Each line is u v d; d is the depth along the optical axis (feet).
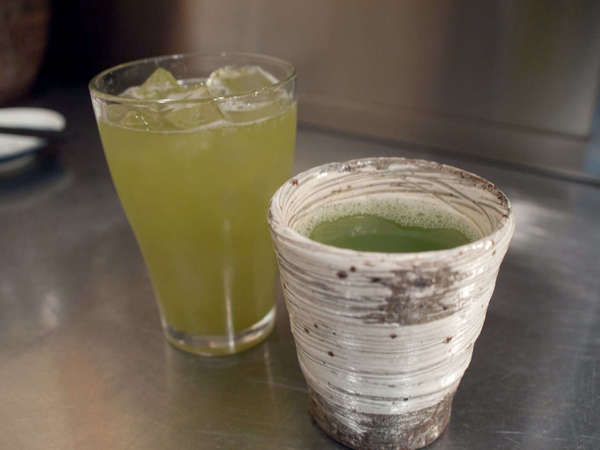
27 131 1.29
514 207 1.12
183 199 0.69
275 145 0.72
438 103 1.29
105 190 1.27
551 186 1.19
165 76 0.74
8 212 1.20
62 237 1.11
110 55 1.64
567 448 0.65
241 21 1.41
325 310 0.54
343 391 0.59
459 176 0.62
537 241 1.03
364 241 0.64
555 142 1.20
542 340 0.81
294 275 0.54
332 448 0.65
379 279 0.50
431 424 0.63
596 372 0.75
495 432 0.67
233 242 0.74
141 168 0.68
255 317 0.82
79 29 1.65
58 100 1.65
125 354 0.82
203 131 0.66
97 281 0.99
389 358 0.55
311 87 1.42
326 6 1.31
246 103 0.67
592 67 1.12
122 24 1.57
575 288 0.91
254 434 0.68
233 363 0.80
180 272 0.76
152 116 0.65
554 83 1.16
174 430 0.69
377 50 1.30
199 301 0.78
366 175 0.66
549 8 1.11
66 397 0.75
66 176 1.33
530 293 0.90
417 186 0.65
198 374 0.78
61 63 1.74
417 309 0.52
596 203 1.13
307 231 0.65
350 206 0.67
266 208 0.75
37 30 1.55
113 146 0.70
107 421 0.71
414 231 0.65
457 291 0.52
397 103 1.33
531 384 0.74
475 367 0.77
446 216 0.65
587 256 0.99
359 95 1.37
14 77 1.55
